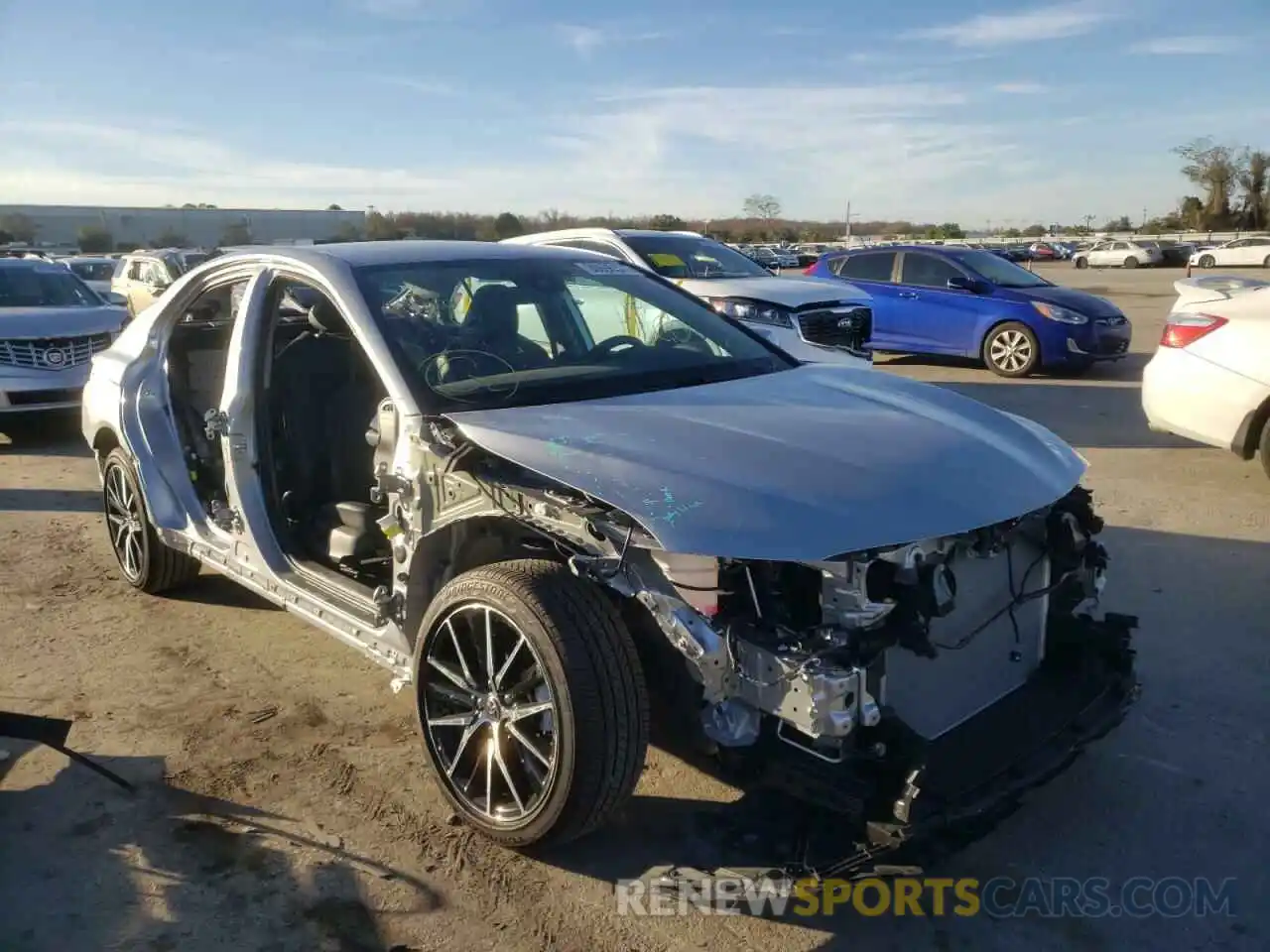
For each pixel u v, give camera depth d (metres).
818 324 8.85
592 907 2.85
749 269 9.97
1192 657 4.34
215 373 4.74
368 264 3.87
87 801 3.36
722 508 2.61
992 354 12.48
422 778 3.51
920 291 13.05
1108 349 12.13
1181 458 7.86
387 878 2.97
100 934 2.73
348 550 3.78
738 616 2.65
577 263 4.37
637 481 2.72
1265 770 3.51
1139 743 3.69
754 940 2.73
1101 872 3.01
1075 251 59.47
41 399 9.41
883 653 2.63
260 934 2.74
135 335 5.16
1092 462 7.81
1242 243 46.25
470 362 3.52
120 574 5.57
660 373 3.69
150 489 4.81
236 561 4.23
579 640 2.72
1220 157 78.19
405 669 3.39
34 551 6.00
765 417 3.20
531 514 2.93
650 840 3.14
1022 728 2.99
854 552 2.56
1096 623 3.31
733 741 2.66
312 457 4.16
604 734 2.71
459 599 2.97
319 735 3.81
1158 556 5.58
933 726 2.92
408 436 3.29
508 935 2.74
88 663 4.43
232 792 3.42
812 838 2.74
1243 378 6.64
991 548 2.95
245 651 4.56
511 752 2.98
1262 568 5.36
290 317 4.50
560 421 3.11
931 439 3.10
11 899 2.87
